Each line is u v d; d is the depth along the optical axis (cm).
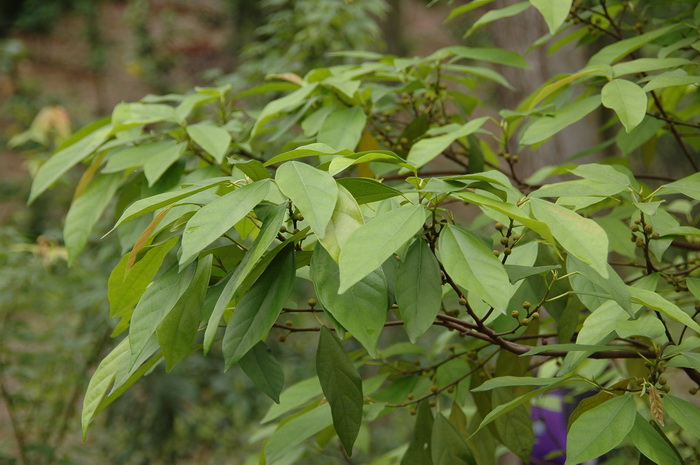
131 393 326
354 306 96
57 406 282
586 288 113
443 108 156
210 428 365
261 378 105
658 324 109
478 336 110
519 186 152
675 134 148
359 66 154
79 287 292
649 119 145
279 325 109
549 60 200
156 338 105
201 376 345
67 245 140
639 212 116
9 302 272
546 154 197
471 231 101
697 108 159
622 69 123
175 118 142
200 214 94
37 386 284
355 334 95
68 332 297
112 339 289
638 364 142
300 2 292
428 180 101
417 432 127
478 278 93
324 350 104
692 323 100
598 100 126
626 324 109
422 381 138
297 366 364
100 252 275
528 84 202
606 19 154
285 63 288
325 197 92
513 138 204
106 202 141
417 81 147
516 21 204
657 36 134
